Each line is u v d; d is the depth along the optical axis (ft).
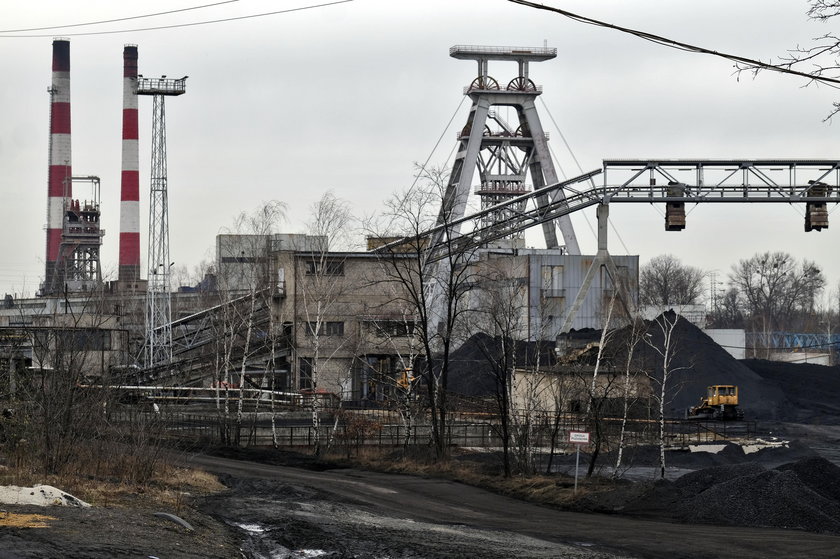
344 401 283.38
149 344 335.47
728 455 237.86
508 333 203.00
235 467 191.01
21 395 163.12
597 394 219.00
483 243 295.69
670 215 285.23
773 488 143.33
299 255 302.66
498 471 190.80
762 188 280.72
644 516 147.33
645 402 227.20
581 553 108.68
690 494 156.46
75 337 200.44
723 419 315.78
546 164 444.96
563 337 288.71
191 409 276.00
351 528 119.96
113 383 203.21
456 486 177.68
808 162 279.90
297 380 293.02
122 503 121.08
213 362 295.69
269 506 134.51
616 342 248.93
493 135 453.99
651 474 207.82
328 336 304.30
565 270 376.48
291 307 305.53
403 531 120.16
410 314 254.88
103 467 146.82
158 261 351.46
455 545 111.04
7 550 83.66
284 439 236.02
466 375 282.15
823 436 293.43
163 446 173.27
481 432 238.48
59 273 651.25
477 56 440.45
